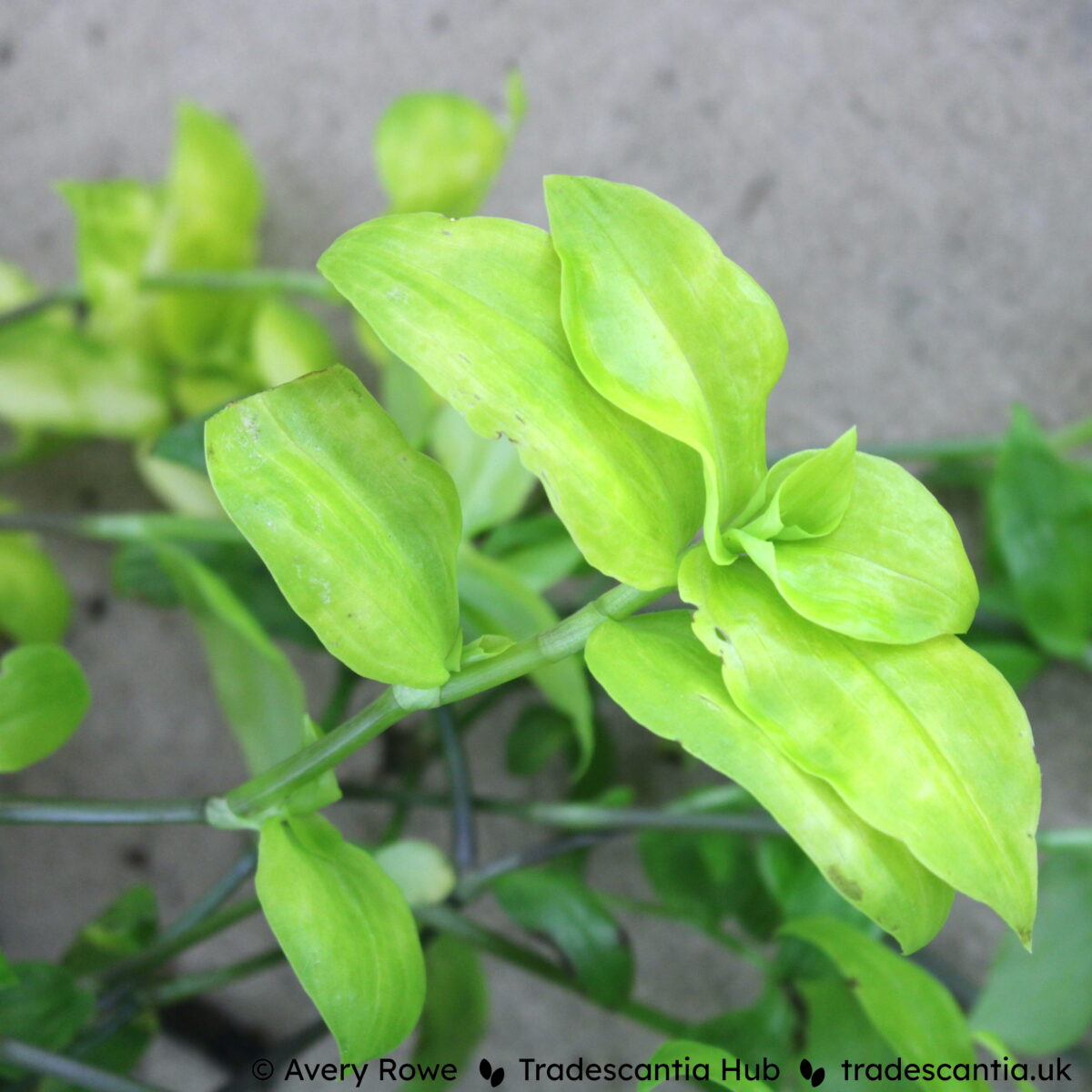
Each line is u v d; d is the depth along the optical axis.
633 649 0.23
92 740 0.45
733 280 0.23
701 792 0.33
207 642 0.31
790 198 0.38
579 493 0.22
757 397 0.23
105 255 0.37
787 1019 0.30
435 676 0.23
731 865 0.33
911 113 0.36
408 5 0.40
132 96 0.43
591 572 0.33
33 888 0.46
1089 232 0.36
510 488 0.30
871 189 0.37
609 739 0.37
